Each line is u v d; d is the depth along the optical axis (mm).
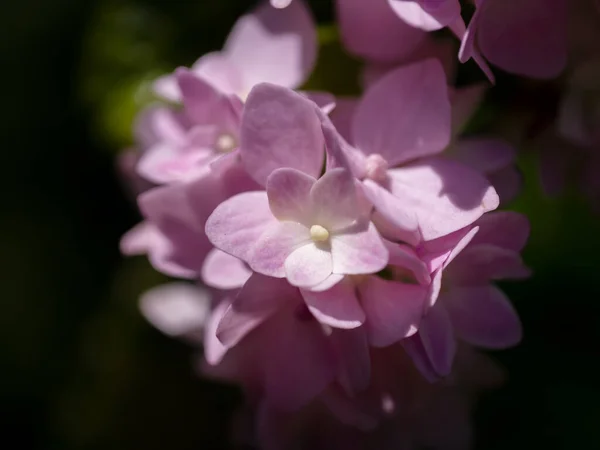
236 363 247
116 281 354
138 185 276
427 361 220
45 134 388
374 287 223
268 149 221
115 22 306
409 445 253
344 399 237
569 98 255
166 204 241
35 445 392
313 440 251
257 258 216
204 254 245
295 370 234
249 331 238
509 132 262
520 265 228
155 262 248
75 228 395
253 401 250
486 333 230
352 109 234
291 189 216
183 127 253
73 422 357
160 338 344
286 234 218
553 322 311
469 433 259
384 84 229
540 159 263
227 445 347
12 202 395
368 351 221
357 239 216
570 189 279
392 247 214
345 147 223
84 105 311
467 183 222
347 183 213
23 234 394
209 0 300
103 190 389
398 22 233
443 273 227
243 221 219
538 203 314
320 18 268
